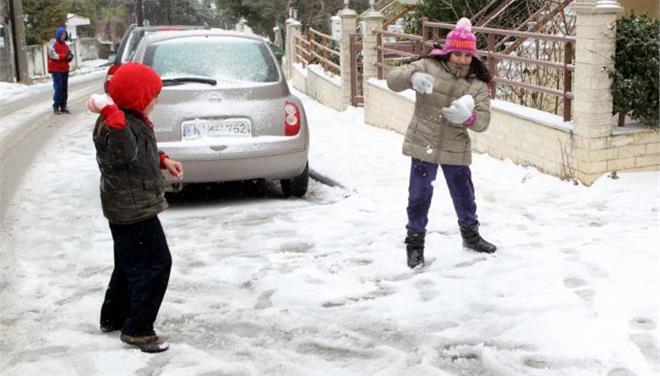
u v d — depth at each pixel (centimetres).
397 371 421
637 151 799
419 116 578
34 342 476
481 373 417
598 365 416
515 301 506
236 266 611
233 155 780
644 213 695
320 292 544
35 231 739
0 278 599
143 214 442
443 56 572
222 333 484
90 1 6475
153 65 823
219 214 784
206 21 6188
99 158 440
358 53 1628
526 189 803
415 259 583
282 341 469
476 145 998
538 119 860
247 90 798
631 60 775
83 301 542
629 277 534
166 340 474
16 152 1219
